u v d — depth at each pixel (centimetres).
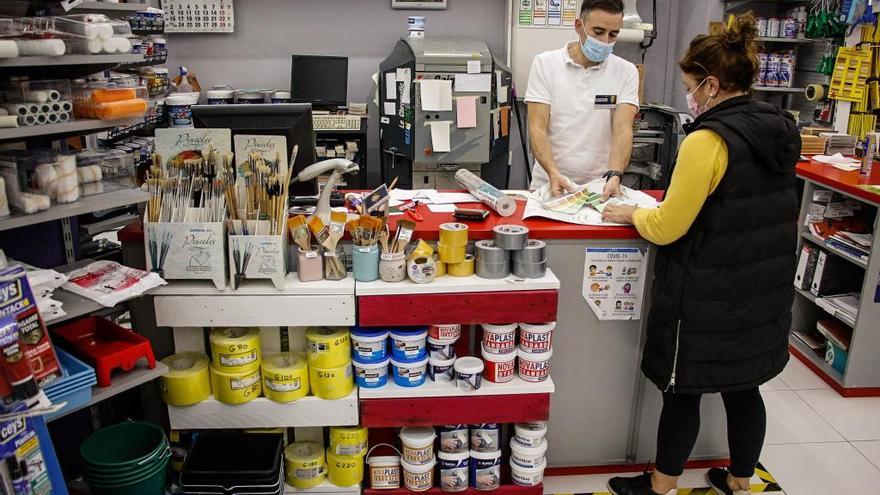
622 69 304
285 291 221
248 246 217
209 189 220
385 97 477
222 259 217
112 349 202
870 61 430
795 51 527
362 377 230
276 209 219
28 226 227
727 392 233
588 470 271
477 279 229
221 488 215
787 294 216
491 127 457
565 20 509
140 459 202
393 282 224
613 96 304
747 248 204
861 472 276
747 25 200
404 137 456
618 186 276
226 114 240
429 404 231
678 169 203
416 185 470
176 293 221
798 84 531
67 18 199
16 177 184
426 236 237
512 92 498
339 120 486
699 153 198
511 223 248
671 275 214
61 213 188
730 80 202
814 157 402
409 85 442
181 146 219
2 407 160
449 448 238
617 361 258
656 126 485
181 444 240
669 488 241
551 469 271
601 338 255
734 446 235
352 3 538
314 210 249
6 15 209
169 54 542
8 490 162
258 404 229
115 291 199
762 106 201
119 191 213
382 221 225
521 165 573
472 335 251
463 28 549
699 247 206
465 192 293
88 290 200
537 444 240
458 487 241
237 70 548
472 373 228
